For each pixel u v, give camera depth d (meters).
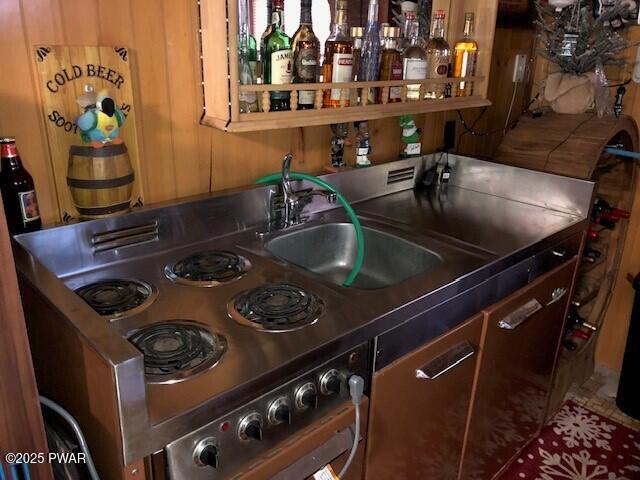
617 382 2.42
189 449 0.81
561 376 2.12
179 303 1.09
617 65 2.01
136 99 1.26
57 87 1.13
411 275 1.51
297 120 1.34
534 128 2.00
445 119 2.11
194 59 1.32
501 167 1.90
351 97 1.51
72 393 0.88
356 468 1.14
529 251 1.48
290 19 1.47
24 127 1.11
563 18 2.00
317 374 0.98
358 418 1.01
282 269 1.27
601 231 2.20
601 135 1.83
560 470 1.92
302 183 1.60
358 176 1.78
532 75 2.38
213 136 1.43
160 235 1.32
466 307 1.32
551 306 1.73
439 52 1.69
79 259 1.20
